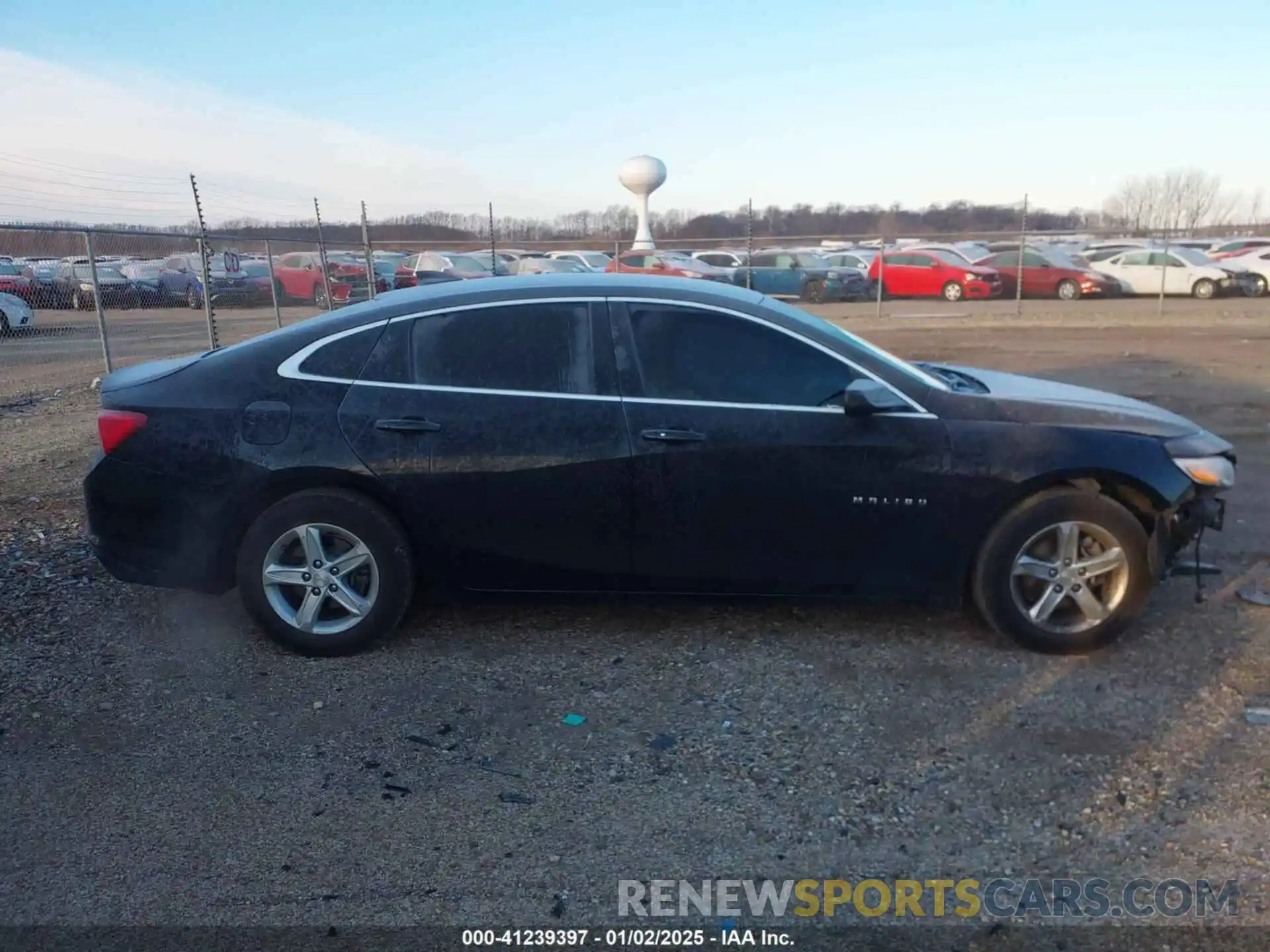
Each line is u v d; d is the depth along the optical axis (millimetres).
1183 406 10602
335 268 23359
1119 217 60312
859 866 3211
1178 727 3973
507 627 4953
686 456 4500
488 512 4562
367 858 3258
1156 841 3295
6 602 5219
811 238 22859
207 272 13055
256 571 4566
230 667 4559
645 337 4629
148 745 3918
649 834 3371
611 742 3916
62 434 9680
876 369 4613
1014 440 4520
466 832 3383
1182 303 26016
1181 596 5312
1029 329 19906
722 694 4277
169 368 4777
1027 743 3871
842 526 4551
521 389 4582
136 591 5414
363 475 4516
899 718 4066
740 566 4625
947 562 4602
